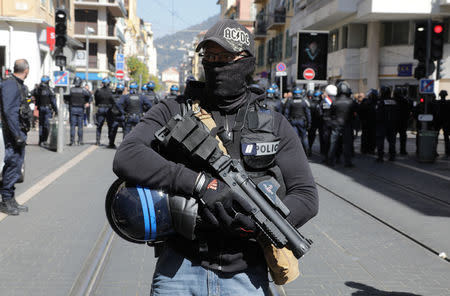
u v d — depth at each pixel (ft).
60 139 50.49
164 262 6.96
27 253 18.34
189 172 6.43
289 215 6.56
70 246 19.36
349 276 17.12
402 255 19.66
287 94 77.51
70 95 59.00
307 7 123.85
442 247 20.57
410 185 35.50
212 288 6.70
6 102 23.00
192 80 7.22
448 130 55.42
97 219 23.63
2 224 22.26
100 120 59.82
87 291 15.15
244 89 7.09
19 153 24.03
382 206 28.48
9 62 93.09
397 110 49.42
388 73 100.99
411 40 98.37
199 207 6.44
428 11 90.48
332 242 21.24
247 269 6.77
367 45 104.88
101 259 18.17
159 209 6.45
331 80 118.73
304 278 16.84
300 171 6.93
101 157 47.85
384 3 91.40
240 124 6.91
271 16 165.58
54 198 28.22
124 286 15.70
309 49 83.61
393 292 15.75
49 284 15.39
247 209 6.23
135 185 6.59
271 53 164.55
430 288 16.17
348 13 100.73
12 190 24.25
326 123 47.14
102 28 187.32
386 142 78.02
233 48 6.76
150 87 59.11
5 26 92.68
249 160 6.67
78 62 119.14
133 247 19.81
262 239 6.52
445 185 35.65
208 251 6.70
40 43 97.14
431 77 94.53
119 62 156.35
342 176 39.91
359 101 68.08
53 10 106.63
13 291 14.76
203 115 6.99
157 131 6.73
